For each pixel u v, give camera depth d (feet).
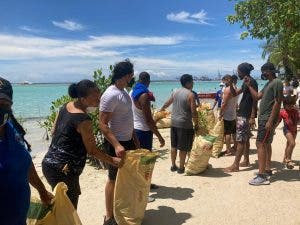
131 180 16.56
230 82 30.19
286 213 18.95
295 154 30.76
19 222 9.68
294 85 46.26
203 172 26.27
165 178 25.30
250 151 33.14
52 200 12.09
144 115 20.01
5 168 9.16
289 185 22.85
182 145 25.81
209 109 38.34
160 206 20.40
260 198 21.01
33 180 11.59
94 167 29.73
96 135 30.48
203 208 19.98
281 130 44.11
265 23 32.32
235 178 24.72
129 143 17.71
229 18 33.60
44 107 107.86
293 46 30.91
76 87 14.62
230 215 18.98
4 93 9.07
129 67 16.98
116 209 16.72
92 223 18.75
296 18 29.94
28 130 54.34
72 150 14.37
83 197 22.50
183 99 25.25
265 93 22.79
